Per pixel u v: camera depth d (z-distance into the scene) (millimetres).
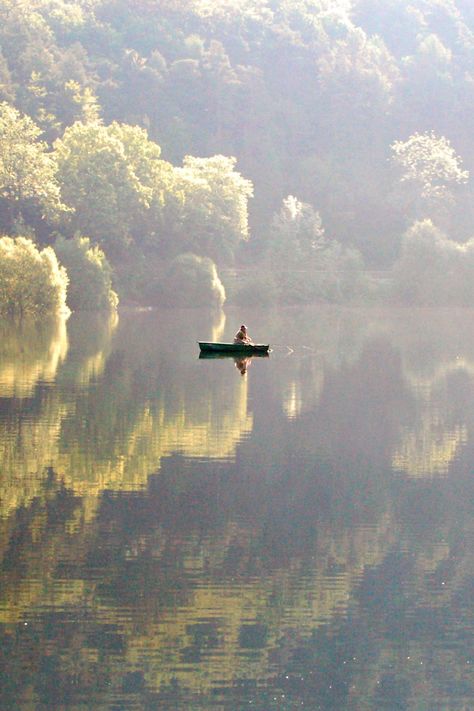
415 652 24625
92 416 51000
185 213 196375
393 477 40156
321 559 30484
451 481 39688
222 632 25391
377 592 28047
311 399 59469
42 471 39312
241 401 57781
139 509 34719
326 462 42469
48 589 27438
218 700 22438
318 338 109562
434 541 32344
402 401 59250
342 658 24297
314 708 22250
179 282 177625
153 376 68562
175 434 47156
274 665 23891
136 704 22125
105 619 25766
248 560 30141
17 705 21922
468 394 62531
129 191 178625
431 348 96312
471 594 28000
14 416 50469
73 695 22375
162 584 28047
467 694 22922
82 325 124312
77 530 32250
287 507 35656
